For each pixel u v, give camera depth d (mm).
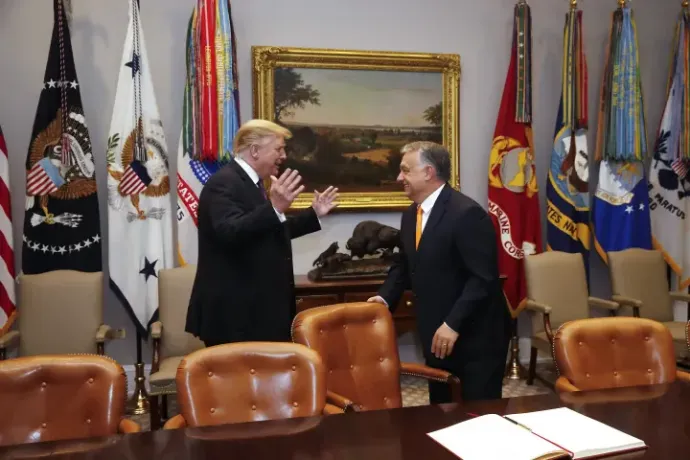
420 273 2590
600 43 4988
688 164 4875
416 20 4660
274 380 2004
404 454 1501
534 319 4363
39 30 4066
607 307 4273
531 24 4781
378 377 2465
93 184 3957
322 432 1654
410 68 4594
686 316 5164
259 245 2582
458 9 4734
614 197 4785
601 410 1825
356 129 4539
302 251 4531
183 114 4113
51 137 3867
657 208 4926
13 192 4086
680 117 4801
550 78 4914
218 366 1981
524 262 4402
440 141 4684
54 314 3639
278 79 4387
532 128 4855
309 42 4477
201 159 4023
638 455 1502
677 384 2096
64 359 1914
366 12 4570
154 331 3504
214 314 2578
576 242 4691
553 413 1752
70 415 1877
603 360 2348
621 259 4574
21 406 1852
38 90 4074
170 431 1670
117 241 4004
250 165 2660
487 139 4824
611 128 4680
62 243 3908
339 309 2459
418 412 1810
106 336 3570
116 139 3980
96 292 3688
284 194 2422
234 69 4086
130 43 3984
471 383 2543
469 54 4766
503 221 4621
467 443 1541
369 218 4641
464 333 2551
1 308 3863
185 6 4262
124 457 1495
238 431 1667
